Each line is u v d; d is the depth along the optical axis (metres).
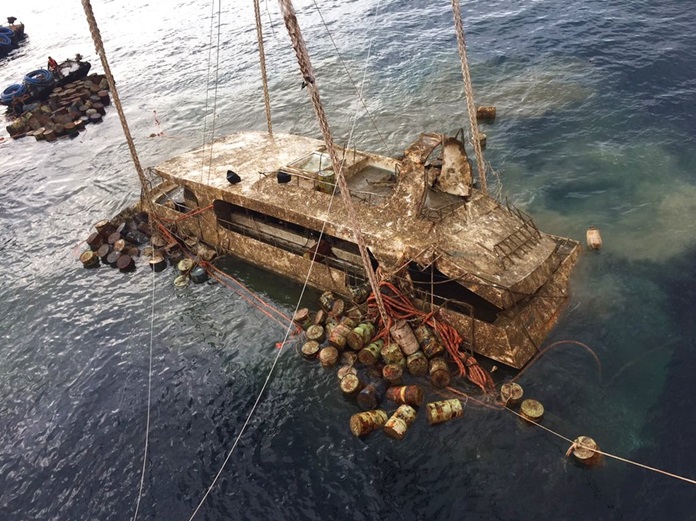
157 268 19.38
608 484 10.88
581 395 12.65
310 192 16.16
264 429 13.09
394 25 39.22
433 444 12.04
